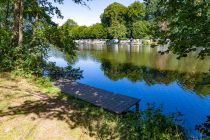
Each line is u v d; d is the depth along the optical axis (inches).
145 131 259.3
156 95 675.4
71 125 300.8
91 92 538.3
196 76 848.3
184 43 230.2
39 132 280.1
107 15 3959.2
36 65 668.1
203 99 621.0
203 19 208.7
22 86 487.8
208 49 234.4
